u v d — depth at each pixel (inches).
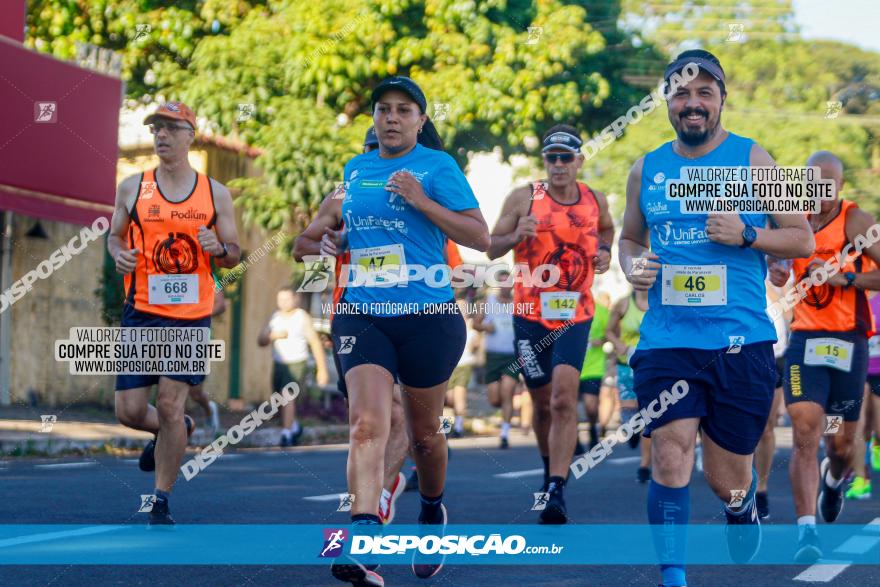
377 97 249.4
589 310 390.3
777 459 647.8
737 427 237.8
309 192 722.2
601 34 749.9
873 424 459.5
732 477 244.7
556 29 724.7
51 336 810.8
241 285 928.9
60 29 775.1
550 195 395.2
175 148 334.3
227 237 341.1
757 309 237.0
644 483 505.0
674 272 237.8
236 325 932.6
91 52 779.4
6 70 693.3
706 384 233.9
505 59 722.2
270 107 730.2
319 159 719.1
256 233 927.7
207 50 737.6
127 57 775.7
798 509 305.6
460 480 502.3
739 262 236.5
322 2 725.9
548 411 394.3
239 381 936.3
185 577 254.4
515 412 1016.2
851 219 331.0
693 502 433.1
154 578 252.1
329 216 299.6
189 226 335.6
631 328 546.0
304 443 730.8
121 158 801.6
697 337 234.1
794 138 748.0
